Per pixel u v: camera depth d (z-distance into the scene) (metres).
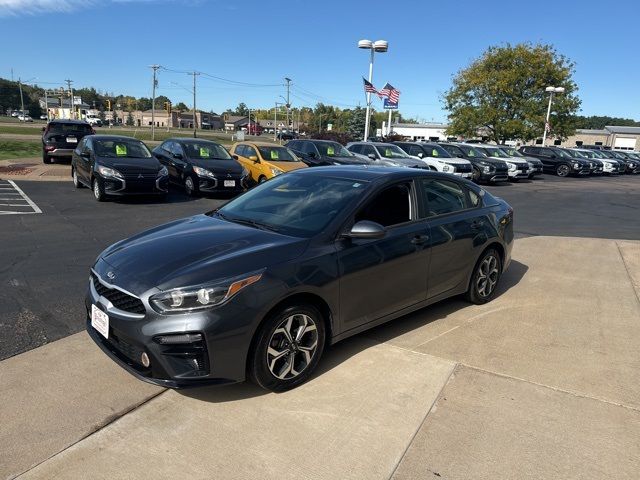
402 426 2.96
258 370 3.15
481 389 3.40
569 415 3.12
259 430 2.89
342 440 2.81
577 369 3.75
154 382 2.97
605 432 2.96
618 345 4.21
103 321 3.22
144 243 3.60
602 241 8.84
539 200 16.00
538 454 2.74
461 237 4.62
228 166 12.94
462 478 2.54
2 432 2.81
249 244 3.40
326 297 3.43
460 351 3.99
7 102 128.75
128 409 3.07
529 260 7.22
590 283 6.07
